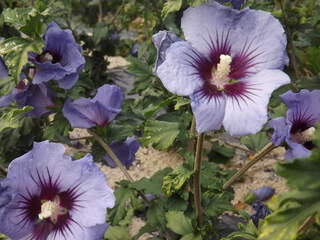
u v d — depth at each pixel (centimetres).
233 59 24
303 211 16
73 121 31
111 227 38
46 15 29
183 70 22
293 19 42
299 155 23
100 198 24
